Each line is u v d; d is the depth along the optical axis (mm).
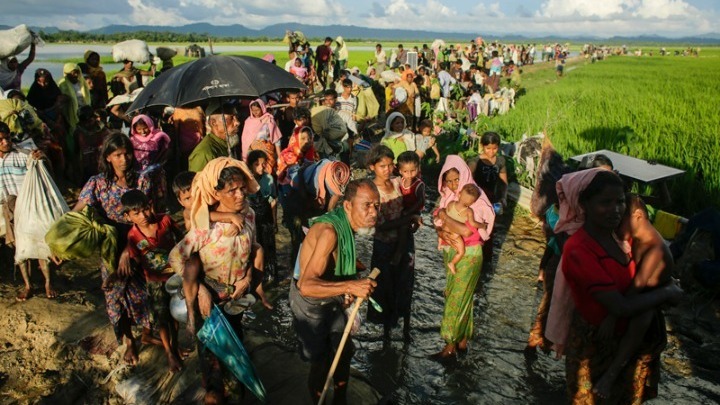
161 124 10094
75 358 4777
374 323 5531
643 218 3133
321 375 3861
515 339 5281
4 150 5703
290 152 6785
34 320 5172
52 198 5305
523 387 4570
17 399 4340
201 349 3938
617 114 16578
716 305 5871
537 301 6016
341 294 3475
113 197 4516
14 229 5426
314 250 3521
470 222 4555
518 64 42750
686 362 4965
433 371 4781
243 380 3791
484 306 5898
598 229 3080
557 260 4652
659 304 2990
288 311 5766
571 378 3318
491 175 6520
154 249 4297
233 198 3670
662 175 6836
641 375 3186
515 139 13039
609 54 79312
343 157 9891
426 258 7254
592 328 3146
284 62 34906
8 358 4727
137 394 4363
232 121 7012
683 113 16891
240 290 3938
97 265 6520
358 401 4281
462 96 19078
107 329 5141
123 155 4402
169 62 13047
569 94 23094
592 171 3211
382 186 4832
